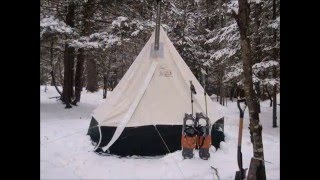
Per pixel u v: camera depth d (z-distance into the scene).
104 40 14.18
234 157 8.15
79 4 14.94
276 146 9.70
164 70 9.09
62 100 17.27
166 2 17.81
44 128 10.31
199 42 25.00
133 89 8.91
